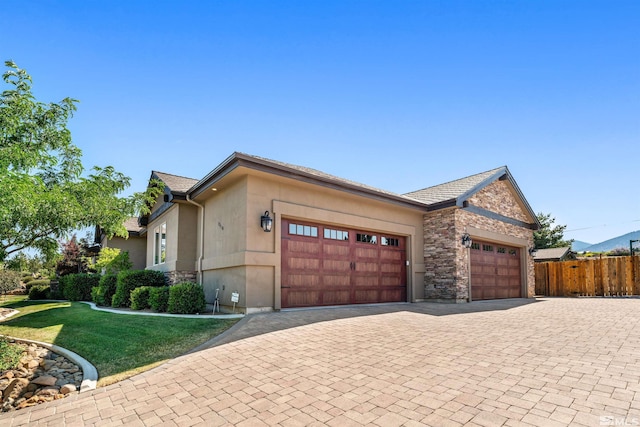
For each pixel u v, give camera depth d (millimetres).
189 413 4078
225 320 8430
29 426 3982
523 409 3701
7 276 21688
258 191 9875
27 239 7457
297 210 10508
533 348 5965
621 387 4164
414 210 13828
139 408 4289
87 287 16406
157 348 6656
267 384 4773
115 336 7641
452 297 13336
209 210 12148
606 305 12078
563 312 10211
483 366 5098
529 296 17781
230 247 10336
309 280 10734
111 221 8359
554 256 26422
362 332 7242
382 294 12711
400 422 3578
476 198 15109
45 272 25719
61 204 6699
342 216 11547
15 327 9922
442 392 4246
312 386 4637
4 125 7020
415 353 5832
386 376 4863
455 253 13445
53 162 8008
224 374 5203
